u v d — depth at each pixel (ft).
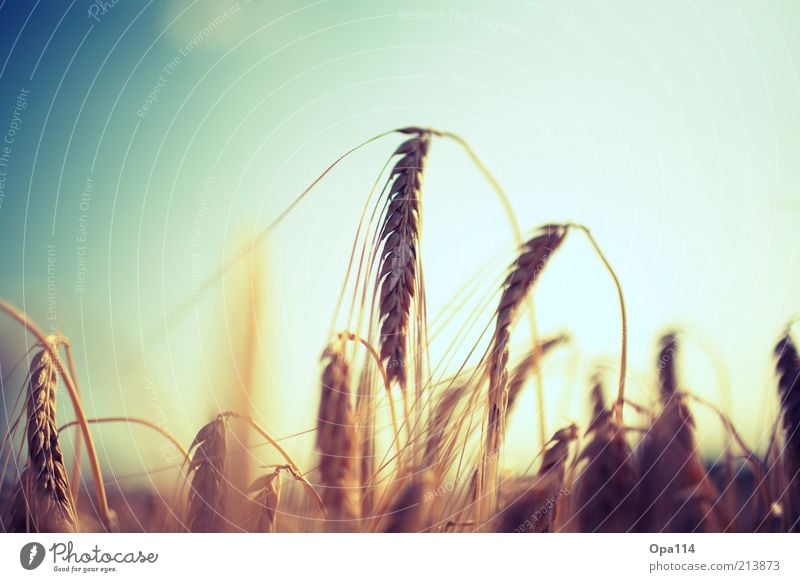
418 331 6.22
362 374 6.13
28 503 5.90
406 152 6.54
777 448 6.39
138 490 6.52
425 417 6.10
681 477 6.03
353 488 5.99
